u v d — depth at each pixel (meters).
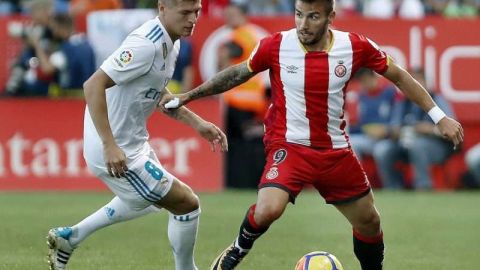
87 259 30.44
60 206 43.59
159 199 24.67
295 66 23.95
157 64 23.95
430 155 50.78
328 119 24.06
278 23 52.00
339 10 60.25
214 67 52.00
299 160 23.95
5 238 34.81
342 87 24.09
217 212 41.91
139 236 35.38
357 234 25.20
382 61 24.30
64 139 49.41
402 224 39.38
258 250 32.53
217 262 24.30
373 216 24.72
